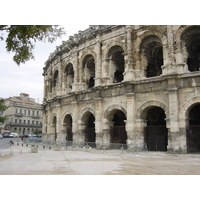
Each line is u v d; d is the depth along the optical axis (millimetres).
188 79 28812
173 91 29094
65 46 48375
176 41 30484
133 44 34531
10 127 104250
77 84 42312
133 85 33000
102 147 35406
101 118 36531
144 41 34250
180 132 28531
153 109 39156
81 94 40750
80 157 25453
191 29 30344
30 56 23422
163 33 31656
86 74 42531
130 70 33438
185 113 28500
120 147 34500
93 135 41438
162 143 34000
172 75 28938
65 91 46750
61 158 24266
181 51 30141
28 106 113250
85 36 41188
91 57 41719
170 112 29016
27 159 23078
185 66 29828
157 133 34781
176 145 28188
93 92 38531
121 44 36000
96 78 38000
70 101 43719
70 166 17922
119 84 34094
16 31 20609
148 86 31812
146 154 28812
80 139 40000
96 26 39344
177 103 28938
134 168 17234
